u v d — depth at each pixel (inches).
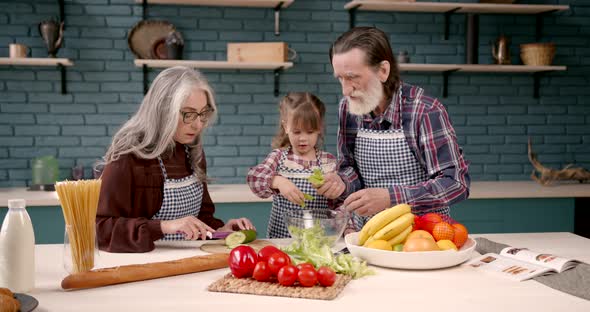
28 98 163.9
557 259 64.5
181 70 81.9
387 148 90.0
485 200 154.7
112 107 166.9
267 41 171.5
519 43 179.9
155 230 73.9
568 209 157.2
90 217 61.9
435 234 68.8
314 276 57.2
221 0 160.7
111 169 79.3
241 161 172.4
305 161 108.0
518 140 181.6
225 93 170.7
